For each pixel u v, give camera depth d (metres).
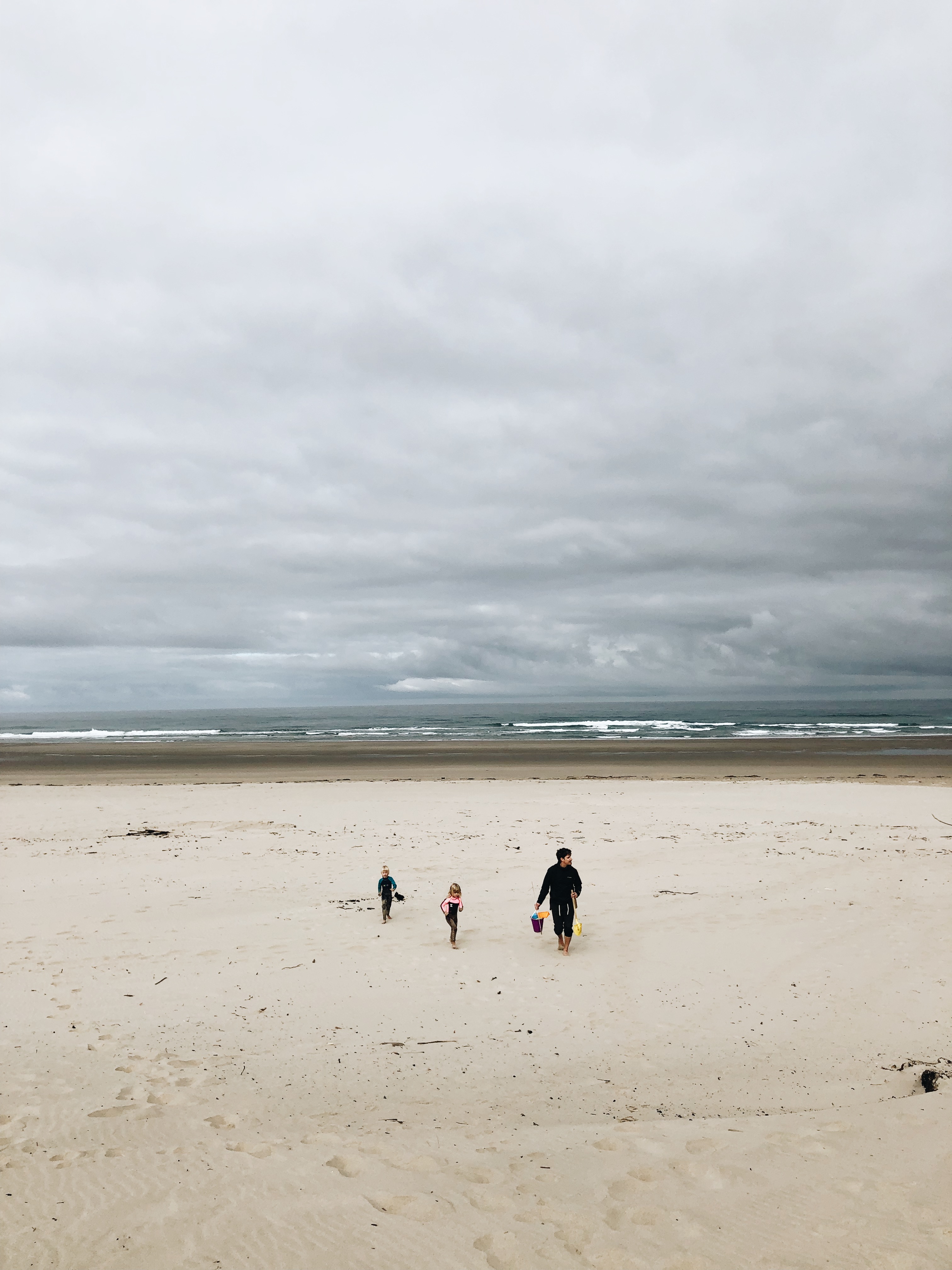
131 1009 8.73
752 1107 6.28
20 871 16.00
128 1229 4.31
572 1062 7.37
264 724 120.25
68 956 10.66
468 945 11.30
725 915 12.59
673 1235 4.16
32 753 54.78
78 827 21.77
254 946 11.18
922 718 106.94
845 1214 4.29
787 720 105.06
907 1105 5.76
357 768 42.38
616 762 44.19
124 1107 6.21
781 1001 8.98
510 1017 8.57
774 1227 4.20
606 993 9.33
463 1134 5.65
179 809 25.06
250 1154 5.30
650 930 11.88
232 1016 8.56
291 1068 7.17
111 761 48.09
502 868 16.09
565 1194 4.63
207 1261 4.00
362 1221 4.38
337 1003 9.02
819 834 19.78
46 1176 4.95
